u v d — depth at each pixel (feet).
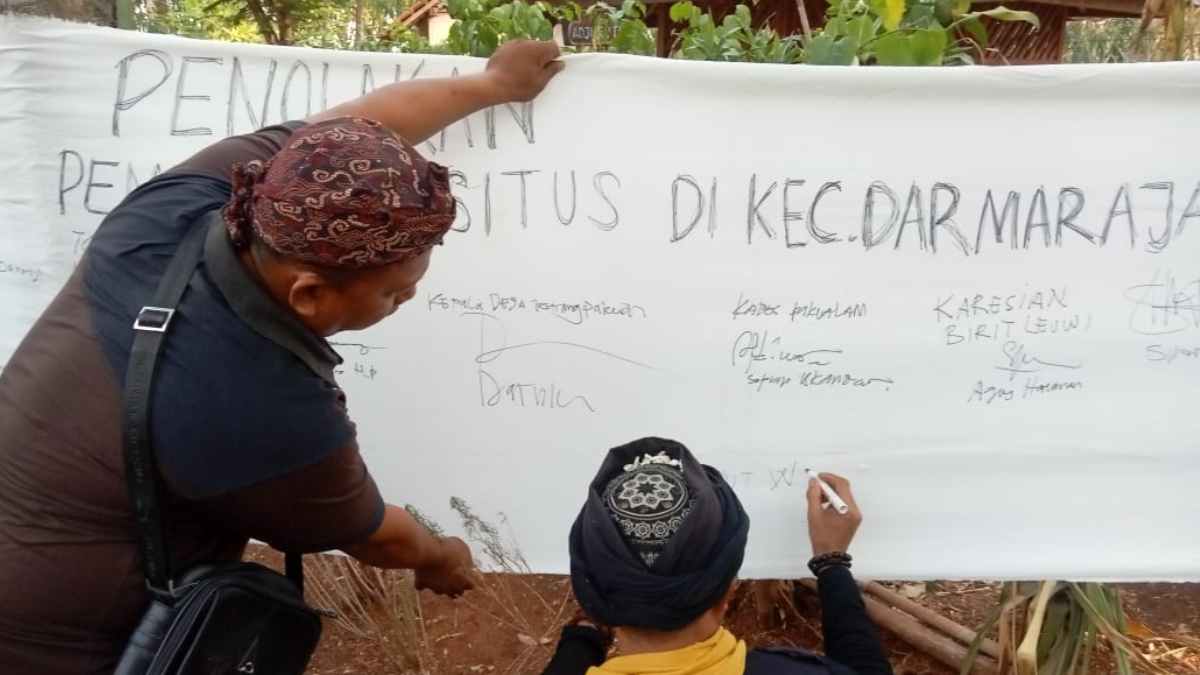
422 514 7.28
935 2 8.61
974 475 7.07
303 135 3.96
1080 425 6.97
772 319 6.98
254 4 45.93
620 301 7.01
